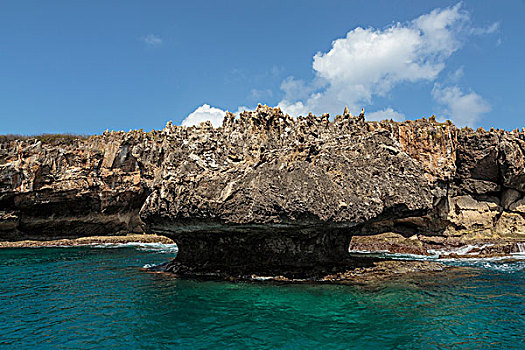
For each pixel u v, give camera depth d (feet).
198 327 29.58
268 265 48.96
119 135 127.24
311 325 30.01
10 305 36.65
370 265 52.85
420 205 50.31
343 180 46.96
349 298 37.88
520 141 99.09
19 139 126.62
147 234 129.49
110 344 26.27
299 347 25.63
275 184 43.73
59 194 120.16
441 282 46.32
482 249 81.41
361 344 26.21
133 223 131.75
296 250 49.08
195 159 49.03
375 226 105.70
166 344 26.18
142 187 125.90
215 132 53.62
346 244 56.39
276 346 25.79
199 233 50.06
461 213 102.12
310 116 53.98
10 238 119.14
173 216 46.98
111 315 32.89
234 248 50.88
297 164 45.68
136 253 86.43
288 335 27.81
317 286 42.63
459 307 35.40
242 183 44.91
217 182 45.88
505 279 49.01
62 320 31.73
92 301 37.83
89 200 124.98
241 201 43.55
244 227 44.14
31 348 25.72
